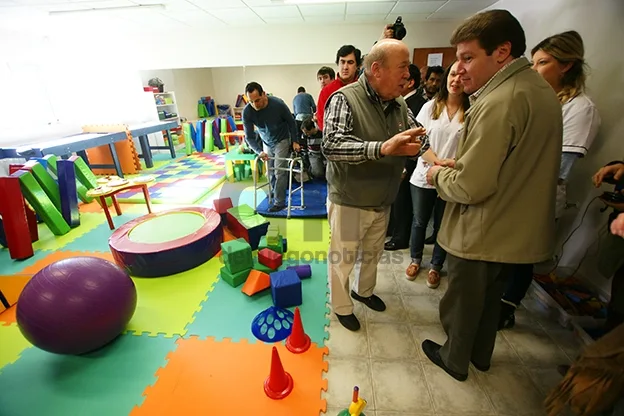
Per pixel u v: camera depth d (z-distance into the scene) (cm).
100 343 160
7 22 411
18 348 169
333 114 135
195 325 182
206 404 136
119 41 563
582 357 93
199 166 562
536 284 197
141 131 533
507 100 97
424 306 199
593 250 193
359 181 146
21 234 257
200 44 555
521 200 108
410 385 145
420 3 411
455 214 124
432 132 192
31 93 458
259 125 329
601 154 186
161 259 221
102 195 299
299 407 135
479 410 134
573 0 231
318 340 171
